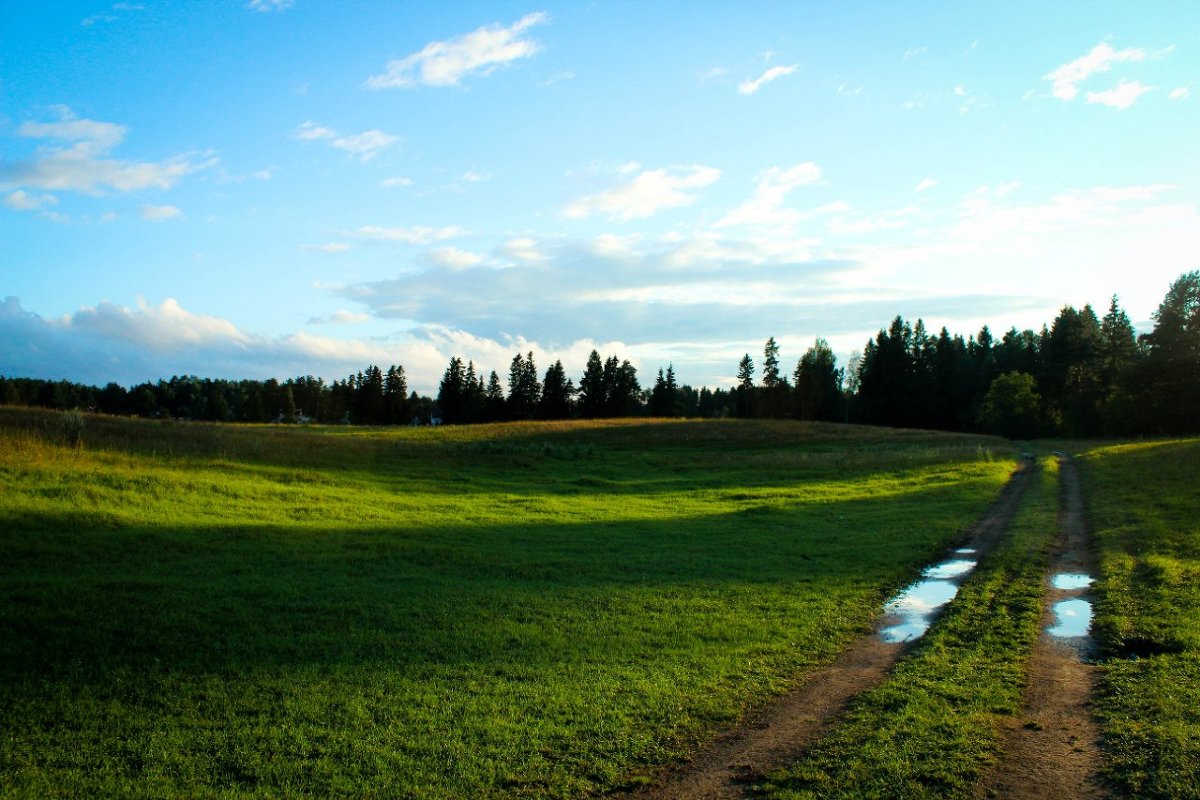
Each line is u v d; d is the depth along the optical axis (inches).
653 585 653.9
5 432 1069.8
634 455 2059.5
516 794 292.2
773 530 986.1
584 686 403.5
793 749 332.8
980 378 5019.7
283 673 408.8
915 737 336.5
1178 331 3179.1
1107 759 311.9
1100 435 3668.8
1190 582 596.1
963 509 1164.5
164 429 1469.0
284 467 1253.1
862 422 4980.3
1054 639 500.1
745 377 5595.5
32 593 495.8
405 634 485.4
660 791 296.5
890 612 589.3
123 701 365.7
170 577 580.7
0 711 346.3
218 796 281.9
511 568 703.7
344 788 290.8
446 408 5506.9
